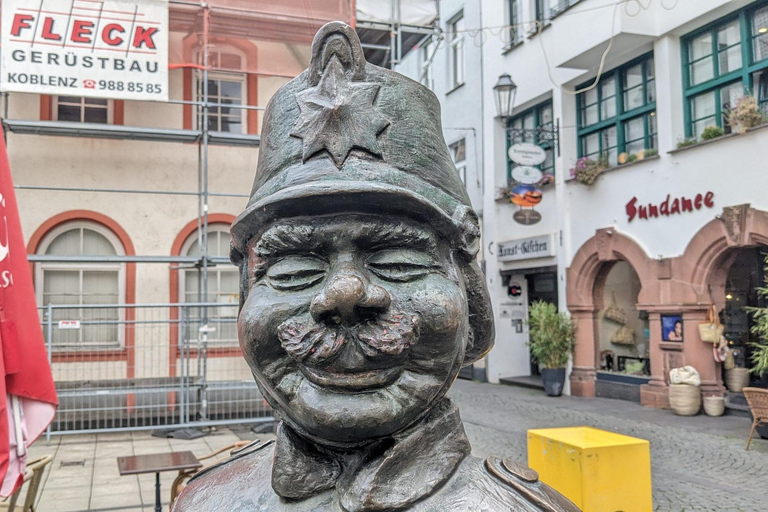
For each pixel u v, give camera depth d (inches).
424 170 46.5
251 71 375.2
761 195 325.7
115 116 389.7
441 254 47.3
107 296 384.2
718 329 350.6
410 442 44.2
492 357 528.7
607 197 423.8
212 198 399.5
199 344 337.1
